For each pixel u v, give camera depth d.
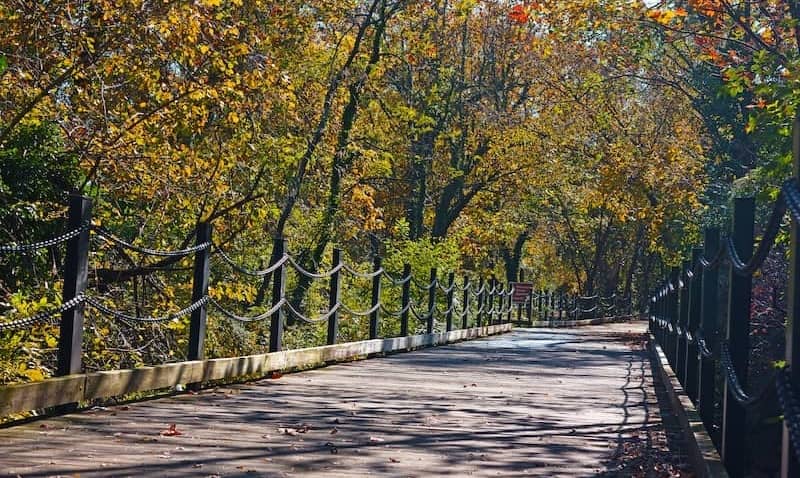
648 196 34.41
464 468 7.45
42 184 13.47
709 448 7.37
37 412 10.25
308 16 25.06
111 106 16.11
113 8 14.69
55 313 9.04
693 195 32.00
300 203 27.31
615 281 66.56
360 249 36.91
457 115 42.94
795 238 4.39
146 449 7.76
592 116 36.00
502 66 44.00
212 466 7.14
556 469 7.56
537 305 52.00
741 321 6.41
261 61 18.03
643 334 36.66
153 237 16.86
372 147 34.53
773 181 15.09
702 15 19.98
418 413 10.70
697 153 35.97
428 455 7.99
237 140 18.11
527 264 74.12
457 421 10.14
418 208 41.19
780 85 12.40
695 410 9.52
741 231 6.56
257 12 22.30
